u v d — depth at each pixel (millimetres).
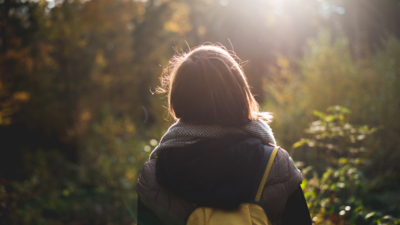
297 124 4508
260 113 912
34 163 8195
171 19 16953
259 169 758
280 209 765
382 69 4879
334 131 2322
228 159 750
